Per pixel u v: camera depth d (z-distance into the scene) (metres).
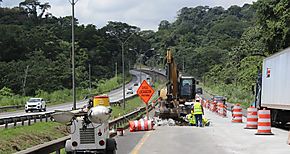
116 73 146.75
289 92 27.94
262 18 61.00
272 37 58.91
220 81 144.88
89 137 15.32
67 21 178.00
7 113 57.28
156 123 36.31
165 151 19.62
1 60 113.38
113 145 15.88
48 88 103.38
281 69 29.80
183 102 45.53
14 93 96.44
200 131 30.28
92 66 145.38
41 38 128.75
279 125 33.91
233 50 134.62
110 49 160.88
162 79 162.88
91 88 118.19
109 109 15.10
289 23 57.09
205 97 118.50
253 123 32.16
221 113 50.97
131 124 30.95
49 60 117.88
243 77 95.50
